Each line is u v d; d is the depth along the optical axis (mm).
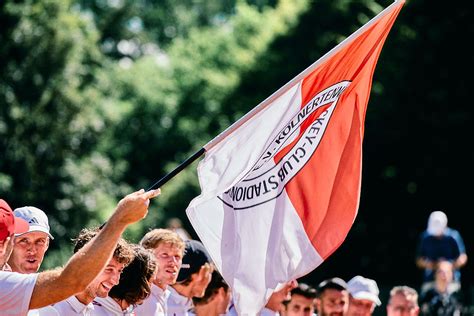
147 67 78062
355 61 9469
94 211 49781
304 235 9211
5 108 46688
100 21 65125
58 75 48062
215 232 9164
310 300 12562
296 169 9289
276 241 9195
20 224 9148
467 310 23641
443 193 42406
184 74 75250
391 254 44344
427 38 41344
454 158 41531
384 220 44344
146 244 10508
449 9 41250
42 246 9570
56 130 47938
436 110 41500
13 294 6711
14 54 47625
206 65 75625
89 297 8734
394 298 15078
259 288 9164
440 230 23969
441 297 19688
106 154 71562
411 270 44062
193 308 11961
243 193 9211
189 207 9047
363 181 44000
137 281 9172
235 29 74375
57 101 48094
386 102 42438
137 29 83188
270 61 55969
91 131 50156
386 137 42781
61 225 48219
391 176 43594
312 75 9266
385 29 9516
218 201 9180
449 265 20688
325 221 9242
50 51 47844
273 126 9180
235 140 9062
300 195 9266
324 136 9359
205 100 73500
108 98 58000
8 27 47375
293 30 53344
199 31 87500
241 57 60375
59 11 48750
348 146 9391
